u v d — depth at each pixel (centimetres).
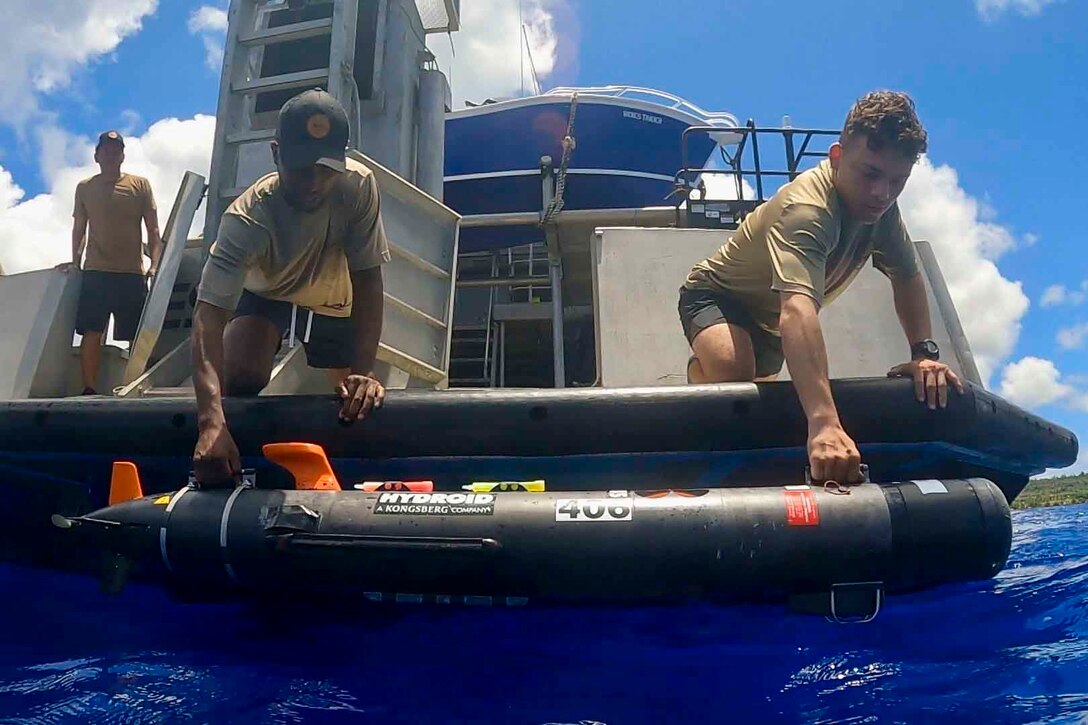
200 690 189
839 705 174
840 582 210
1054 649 204
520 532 217
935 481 223
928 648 209
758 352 307
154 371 392
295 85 465
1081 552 368
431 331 449
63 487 296
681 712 173
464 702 181
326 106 255
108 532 239
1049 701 171
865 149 241
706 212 519
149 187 465
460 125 862
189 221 420
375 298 300
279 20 491
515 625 229
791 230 247
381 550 219
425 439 269
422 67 551
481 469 273
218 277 264
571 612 226
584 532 215
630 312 397
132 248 453
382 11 506
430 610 235
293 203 268
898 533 210
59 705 180
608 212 609
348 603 239
